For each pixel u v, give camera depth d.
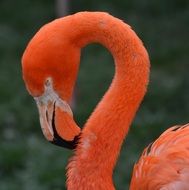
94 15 5.88
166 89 14.00
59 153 10.99
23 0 19.94
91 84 14.48
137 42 5.93
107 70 15.33
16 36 17.84
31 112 13.01
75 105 13.20
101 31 5.87
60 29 5.84
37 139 11.73
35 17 18.95
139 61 5.92
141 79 5.93
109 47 5.93
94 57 16.36
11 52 16.89
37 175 10.41
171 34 17.70
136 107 5.98
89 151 5.97
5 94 13.98
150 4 19.30
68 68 5.88
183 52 16.41
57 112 5.92
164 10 19.09
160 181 5.95
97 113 6.00
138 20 18.52
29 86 5.91
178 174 5.86
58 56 5.81
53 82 5.87
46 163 10.71
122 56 5.92
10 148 11.26
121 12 19.03
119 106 5.95
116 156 6.00
